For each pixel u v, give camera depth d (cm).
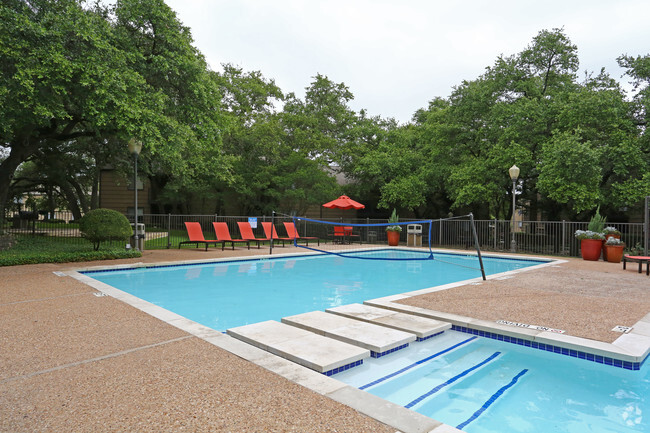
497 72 1809
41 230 1777
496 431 266
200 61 1320
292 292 779
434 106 2650
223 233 1595
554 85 1825
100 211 1194
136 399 264
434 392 328
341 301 695
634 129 1540
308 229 2330
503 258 1441
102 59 961
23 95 911
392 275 1043
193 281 899
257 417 239
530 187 1906
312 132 2427
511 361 400
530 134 1669
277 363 338
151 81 1205
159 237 1761
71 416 238
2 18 873
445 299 628
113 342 392
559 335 429
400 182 2098
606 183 1666
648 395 325
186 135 1167
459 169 1897
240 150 2256
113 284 850
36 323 461
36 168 2222
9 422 230
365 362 386
